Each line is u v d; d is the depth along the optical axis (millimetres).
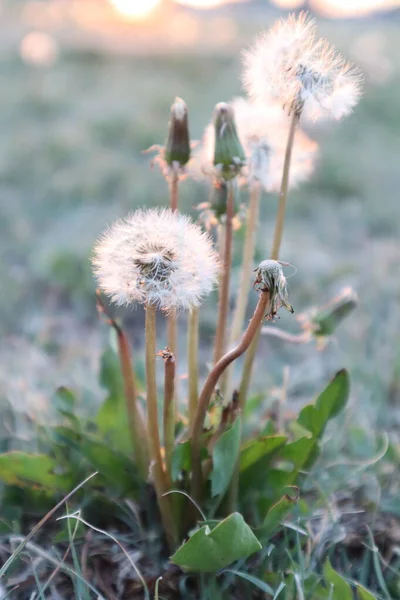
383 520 512
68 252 898
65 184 1230
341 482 508
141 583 469
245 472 477
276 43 450
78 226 1062
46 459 493
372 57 2211
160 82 1989
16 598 468
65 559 481
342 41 2586
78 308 831
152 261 414
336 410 473
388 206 1197
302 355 714
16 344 739
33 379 653
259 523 480
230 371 491
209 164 474
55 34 2674
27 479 494
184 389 609
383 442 554
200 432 453
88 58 2287
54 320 808
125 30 2941
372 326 738
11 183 1290
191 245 420
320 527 499
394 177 1357
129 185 1217
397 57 2330
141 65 2234
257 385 648
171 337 494
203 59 2285
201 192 1156
